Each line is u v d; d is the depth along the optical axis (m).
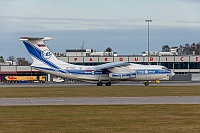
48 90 166.50
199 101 104.81
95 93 143.25
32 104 99.12
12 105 96.50
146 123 66.50
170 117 73.56
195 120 69.69
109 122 67.69
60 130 59.97
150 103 99.44
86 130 59.88
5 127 62.81
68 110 85.06
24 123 66.94
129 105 94.44
